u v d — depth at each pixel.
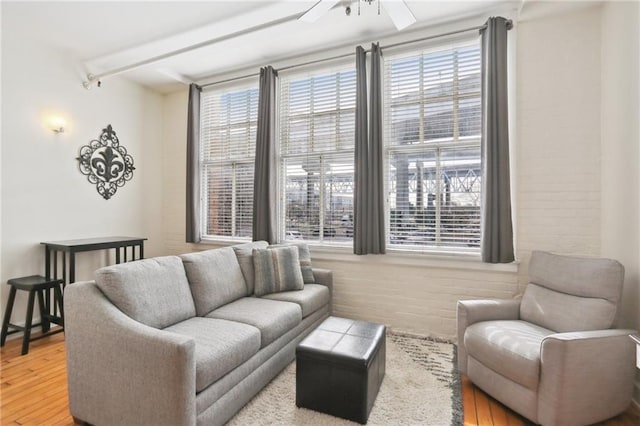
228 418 1.76
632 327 2.16
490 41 2.69
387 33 3.16
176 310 2.10
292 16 2.77
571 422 1.68
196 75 4.18
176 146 4.51
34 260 3.21
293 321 2.45
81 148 3.62
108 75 3.61
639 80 2.11
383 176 3.12
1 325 2.95
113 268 1.84
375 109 3.10
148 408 1.54
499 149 2.66
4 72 2.99
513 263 2.74
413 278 3.11
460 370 2.28
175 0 2.64
